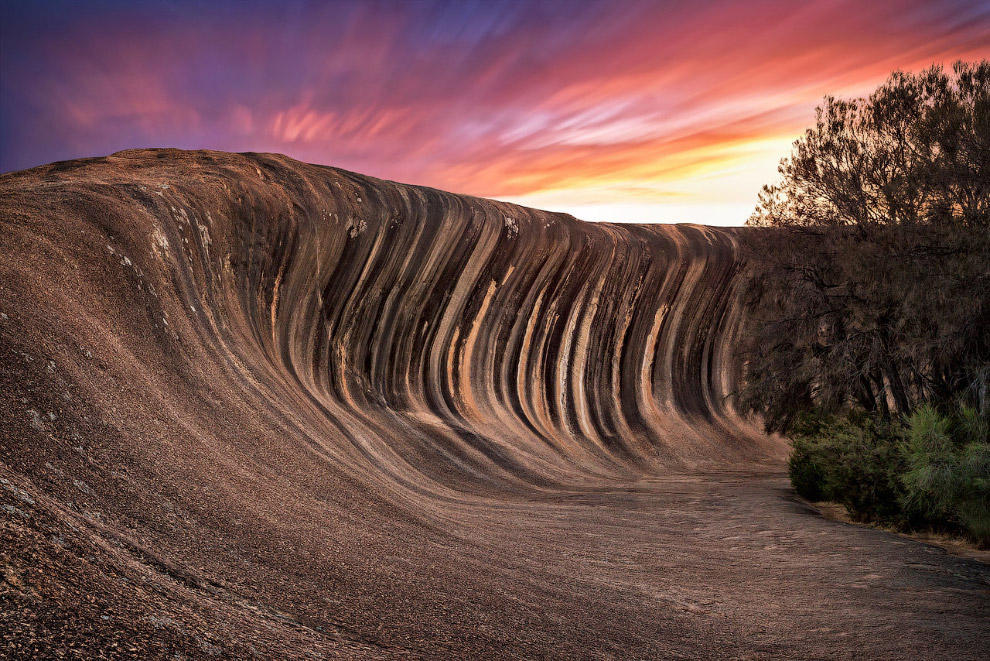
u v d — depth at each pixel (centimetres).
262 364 1451
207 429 786
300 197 2150
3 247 748
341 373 2203
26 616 241
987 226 1402
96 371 651
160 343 940
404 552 675
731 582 901
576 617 602
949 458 1094
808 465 1847
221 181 1827
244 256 1808
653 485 2209
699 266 3384
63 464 453
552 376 2988
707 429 3250
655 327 3341
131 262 1026
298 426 1161
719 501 1722
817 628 686
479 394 2695
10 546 283
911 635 659
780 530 1302
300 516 652
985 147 1466
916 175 1600
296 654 323
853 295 1812
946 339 1418
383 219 2375
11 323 589
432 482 1683
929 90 1773
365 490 958
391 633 421
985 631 675
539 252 2877
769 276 2194
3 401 474
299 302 2080
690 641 603
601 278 3127
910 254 1516
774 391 2261
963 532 1214
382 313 2400
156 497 499
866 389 1927
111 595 290
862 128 1897
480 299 2741
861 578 919
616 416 3089
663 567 966
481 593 596
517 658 442
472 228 2647
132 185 1409
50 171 1705
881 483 1402
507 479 2048
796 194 2103
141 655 252
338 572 518
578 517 1415
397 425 2156
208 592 372
